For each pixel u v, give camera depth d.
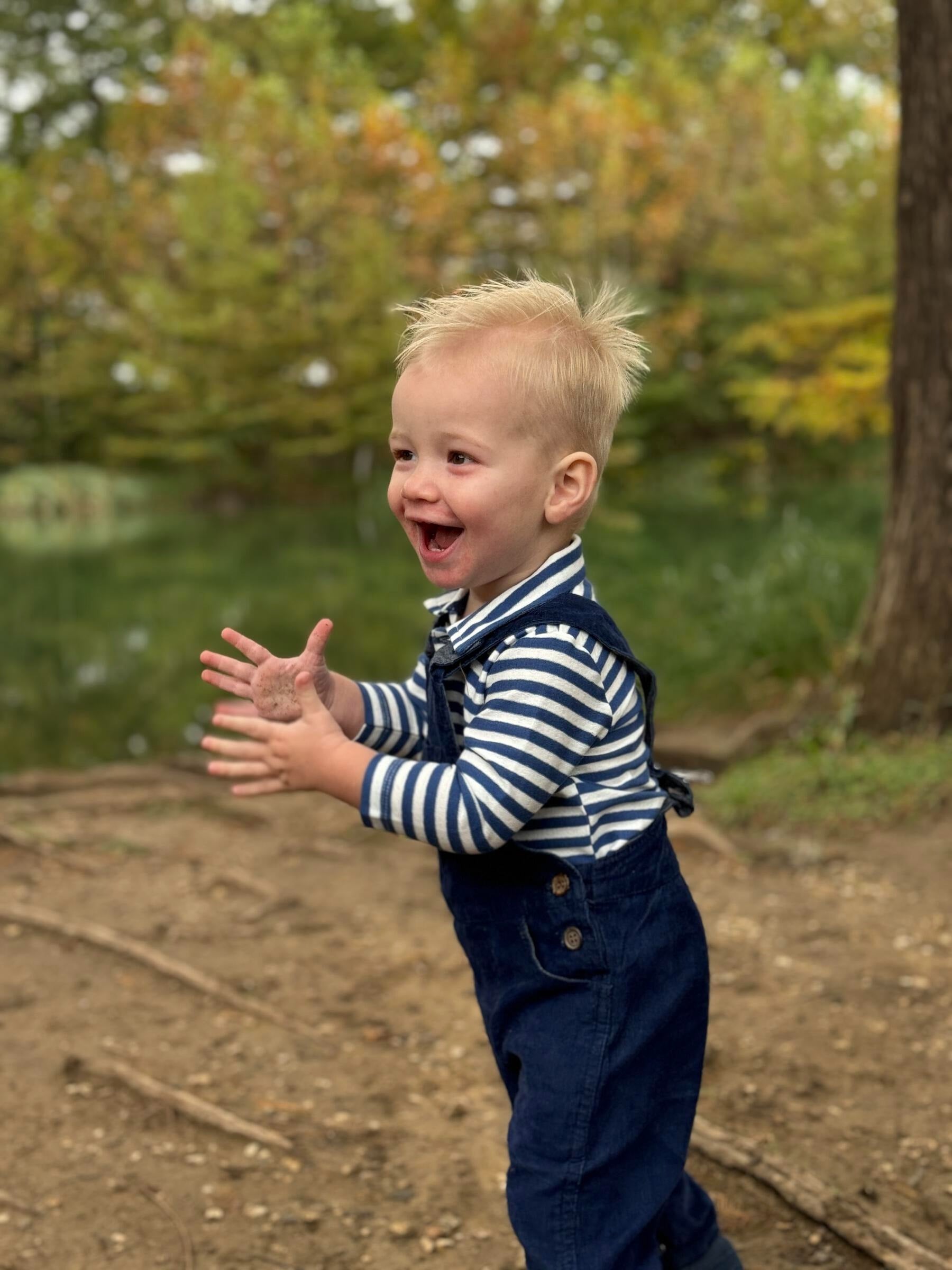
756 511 20.05
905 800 4.52
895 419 5.16
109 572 16.08
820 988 3.15
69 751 6.81
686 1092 1.67
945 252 4.88
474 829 1.47
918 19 4.77
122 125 30.84
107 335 31.25
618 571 11.41
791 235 28.41
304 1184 2.33
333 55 32.28
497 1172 2.38
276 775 1.54
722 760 5.34
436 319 1.58
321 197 29.05
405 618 11.30
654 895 1.61
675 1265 1.84
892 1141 2.44
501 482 1.52
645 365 1.68
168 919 3.74
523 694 1.51
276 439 30.52
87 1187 2.30
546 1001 1.58
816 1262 2.07
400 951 3.49
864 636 5.27
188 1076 2.74
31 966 3.36
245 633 10.66
